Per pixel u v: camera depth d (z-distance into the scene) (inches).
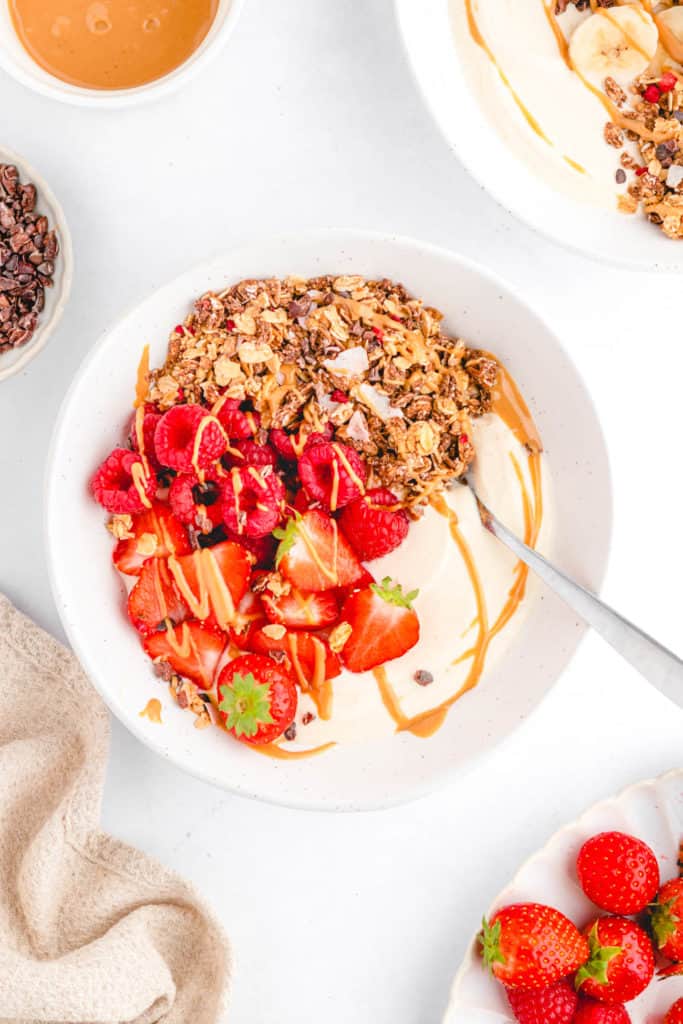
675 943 30.1
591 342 30.8
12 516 30.3
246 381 28.7
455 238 30.4
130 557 28.8
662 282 30.7
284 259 28.5
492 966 29.6
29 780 29.9
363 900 30.7
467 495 29.2
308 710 29.1
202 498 28.9
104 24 29.0
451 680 29.2
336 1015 30.6
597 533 28.8
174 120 30.1
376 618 28.7
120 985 29.1
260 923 30.6
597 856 29.8
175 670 28.9
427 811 30.8
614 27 29.5
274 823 30.6
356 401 28.9
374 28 30.1
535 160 29.6
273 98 30.2
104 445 28.7
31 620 30.0
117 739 30.4
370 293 29.0
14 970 28.9
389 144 30.3
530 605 29.2
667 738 30.9
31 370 30.3
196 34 29.1
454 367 29.2
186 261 30.2
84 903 29.7
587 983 30.0
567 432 29.0
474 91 29.6
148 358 28.7
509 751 30.9
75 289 30.3
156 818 30.4
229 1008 30.6
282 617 28.8
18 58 28.9
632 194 29.9
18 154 29.7
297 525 28.5
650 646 27.1
